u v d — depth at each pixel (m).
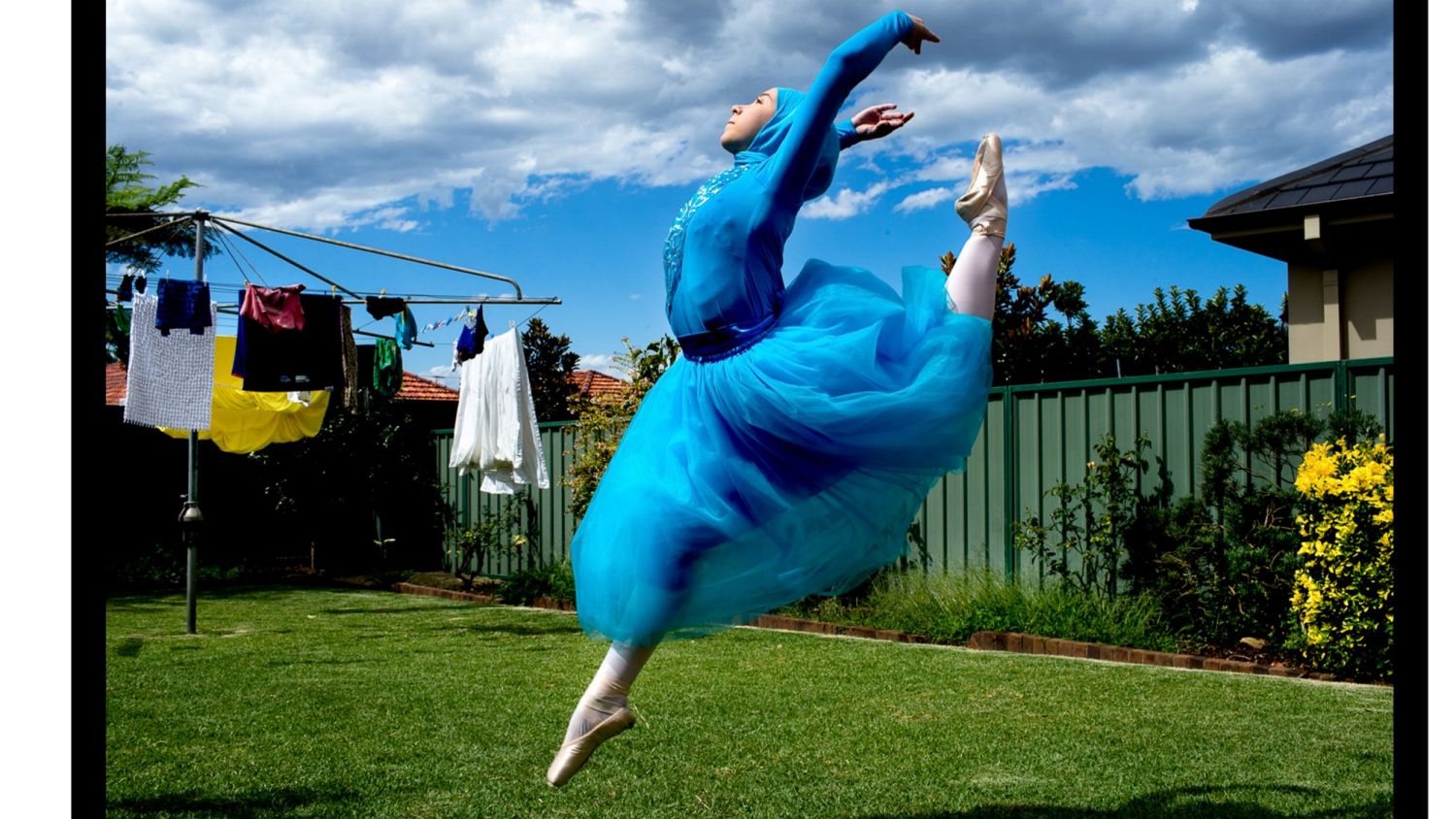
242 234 7.11
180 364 6.70
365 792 3.53
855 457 2.62
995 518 8.04
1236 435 6.54
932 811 3.25
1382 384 6.24
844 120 3.12
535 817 3.26
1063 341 12.04
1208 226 8.51
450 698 5.11
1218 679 5.36
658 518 2.62
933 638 7.05
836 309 2.70
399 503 13.08
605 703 2.70
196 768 3.84
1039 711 4.62
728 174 2.79
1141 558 6.99
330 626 8.16
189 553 7.78
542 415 20.41
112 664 6.24
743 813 3.27
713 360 2.73
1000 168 2.74
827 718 4.53
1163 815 3.15
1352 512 5.44
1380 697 4.90
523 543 11.69
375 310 7.46
